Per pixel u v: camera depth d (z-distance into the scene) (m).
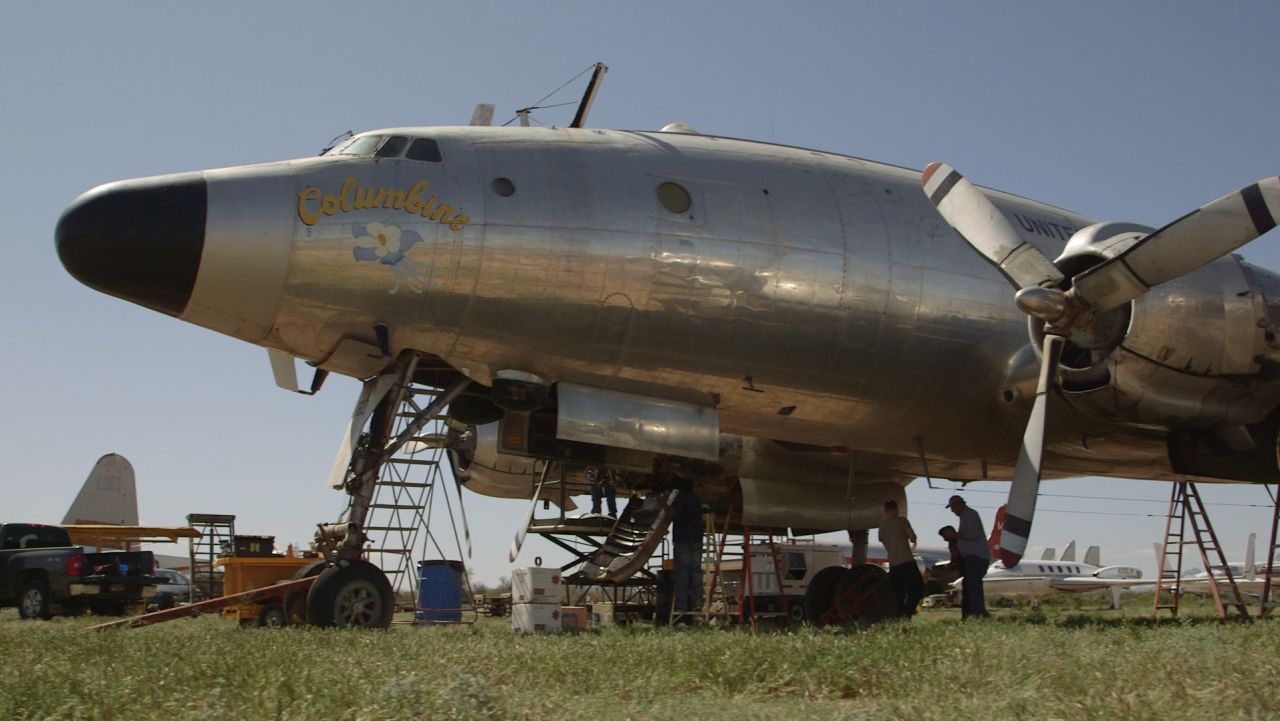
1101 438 13.72
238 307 10.81
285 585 11.84
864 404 13.16
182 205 10.47
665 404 12.41
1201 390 11.91
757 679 5.99
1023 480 11.32
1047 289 11.20
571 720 4.54
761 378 12.46
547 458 12.94
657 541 15.23
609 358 11.82
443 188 11.21
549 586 10.70
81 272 10.48
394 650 7.54
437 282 11.03
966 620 10.64
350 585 10.90
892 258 12.79
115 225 10.26
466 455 18.25
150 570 21.58
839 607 15.88
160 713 4.89
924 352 12.94
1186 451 12.84
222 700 4.89
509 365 11.70
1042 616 16.31
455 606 14.74
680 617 13.75
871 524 15.98
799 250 12.32
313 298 10.81
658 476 15.58
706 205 12.12
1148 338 11.50
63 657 7.15
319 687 5.12
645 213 11.78
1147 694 4.65
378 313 11.01
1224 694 4.67
